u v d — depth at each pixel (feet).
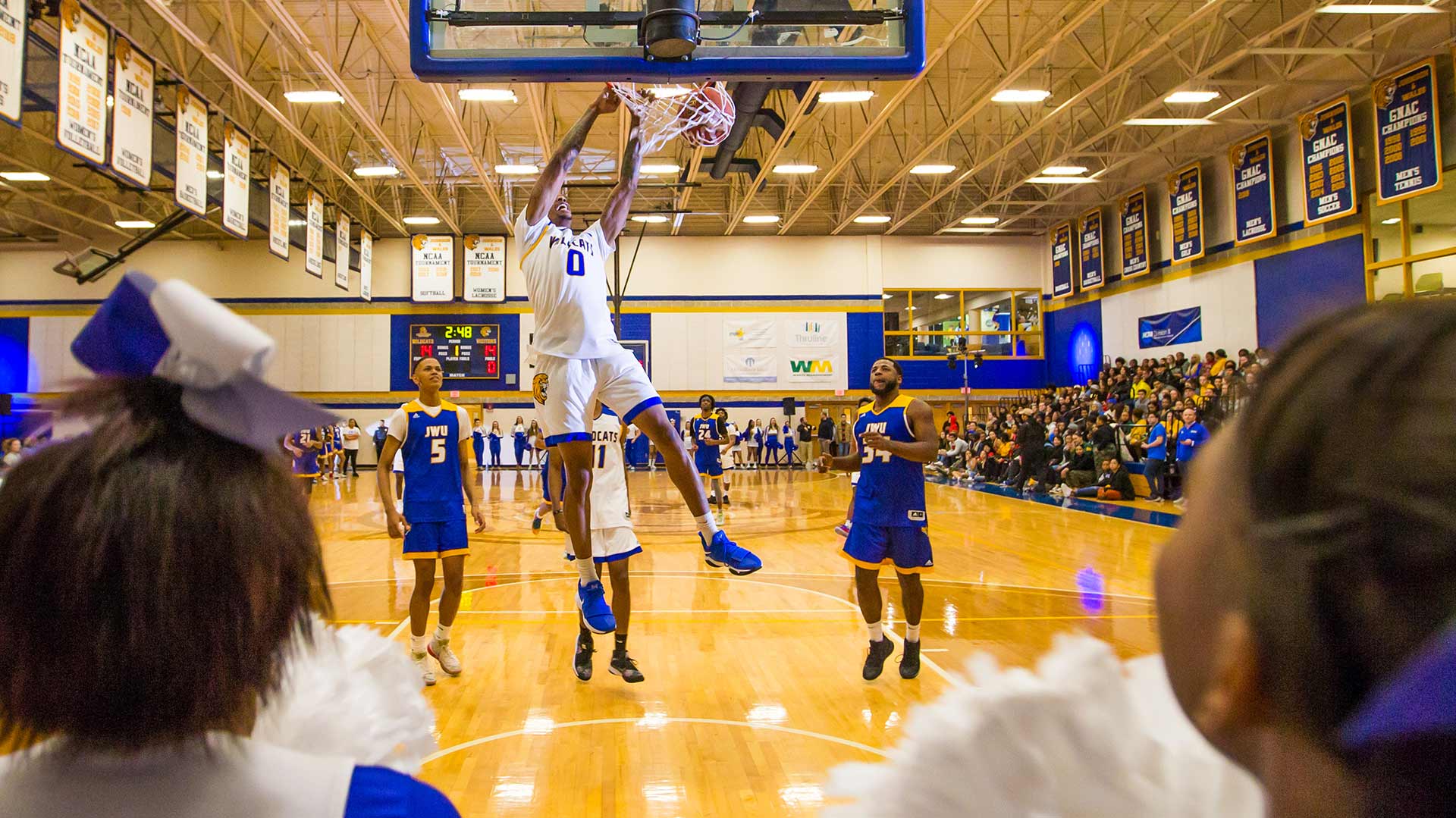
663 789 9.78
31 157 52.24
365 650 2.79
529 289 10.69
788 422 71.61
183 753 1.60
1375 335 0.83
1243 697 0.90
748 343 72.38
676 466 10.30
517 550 27.99
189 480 1.56
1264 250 49.67
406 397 70.33
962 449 61.77
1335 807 0.77
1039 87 47.57
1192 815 1.80
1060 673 1.95
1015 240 73.05
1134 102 49.65
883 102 49.65
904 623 17.65
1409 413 0.73
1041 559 25.40
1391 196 39.88
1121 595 20.25
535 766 10.46
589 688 13.61
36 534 1.49
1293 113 46.14
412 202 69.51
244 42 41.37
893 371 14.07
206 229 68.54
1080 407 53.93
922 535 13.66
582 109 47.91
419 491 14.12
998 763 1.85
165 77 36.50
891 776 1.96
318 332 70.28
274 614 1.69
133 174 28.04
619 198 10.84
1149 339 60.03
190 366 1.56
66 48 24.67
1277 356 0.97
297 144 57.11
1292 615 0.76
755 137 55.06
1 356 45.80
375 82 44.47
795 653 15.62
